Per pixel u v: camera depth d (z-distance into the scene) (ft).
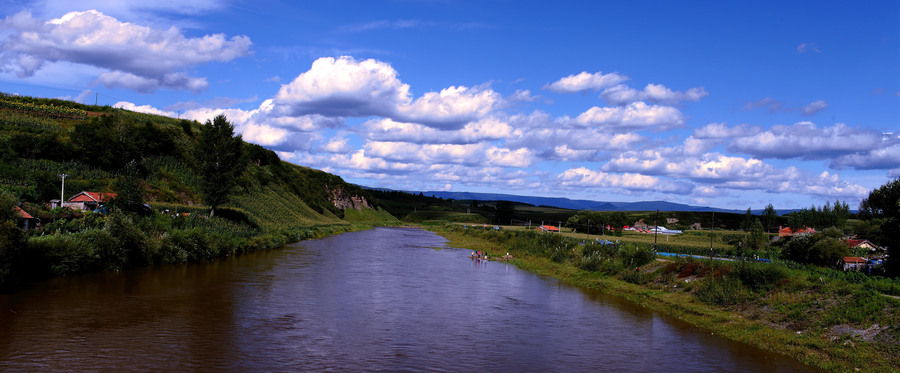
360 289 144.56
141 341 84.94
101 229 156.87
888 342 86.63
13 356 74.38
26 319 94.17
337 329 99.60
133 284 133.08
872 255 231.09
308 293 134.21
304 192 530.68
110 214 169.68
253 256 215.31
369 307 120.98
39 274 130.93
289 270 175.63
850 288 108.47
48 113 346.54
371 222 646.74
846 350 88.17
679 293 144.15
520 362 83.87
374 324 104.94
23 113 329.52
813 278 123.03
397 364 80.12
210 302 116.88
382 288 148.15
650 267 178.70
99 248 150.10
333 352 84.74
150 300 115.55
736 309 122.21
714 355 90.68
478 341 95.66
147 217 211.20
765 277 128.47
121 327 92.63
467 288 156.35
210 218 255.09
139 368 72.23
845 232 380.99
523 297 144.46
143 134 319.68
